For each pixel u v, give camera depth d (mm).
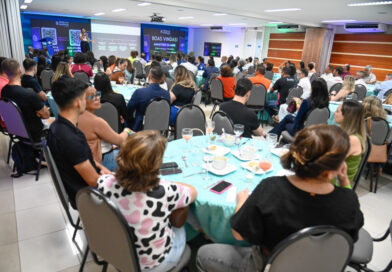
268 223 919
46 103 4586
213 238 1435
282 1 6070
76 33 13523
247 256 1195
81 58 5129
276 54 12812
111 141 1960
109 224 1020
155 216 1056
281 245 841
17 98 2457
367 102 2732
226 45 15773
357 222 927
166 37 16375
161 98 3049
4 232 1991
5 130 2947
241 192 1325
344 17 7961
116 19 14227
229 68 5020
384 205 2611
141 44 15773
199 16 10539
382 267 1821
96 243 1170
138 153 944
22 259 1761
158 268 1154
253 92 4734
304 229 823
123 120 3090
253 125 2439
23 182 2670
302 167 879
